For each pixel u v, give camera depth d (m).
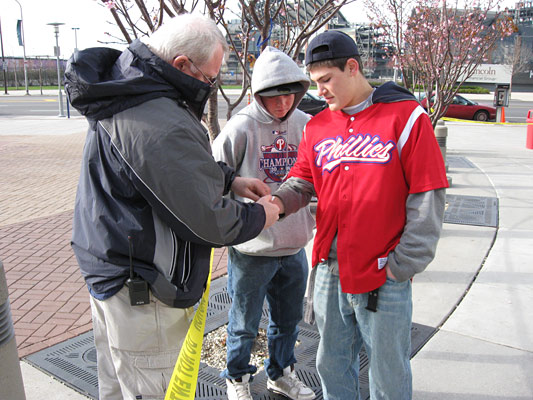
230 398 2.55
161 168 1.54
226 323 3.42
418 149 1.76
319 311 2.10
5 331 1.83
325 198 1.98
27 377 2.82
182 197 1.56
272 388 2.69
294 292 2.55
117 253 1.69
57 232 5.77
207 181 1.61
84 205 1.75
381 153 1.82
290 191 2.14
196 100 1.70
